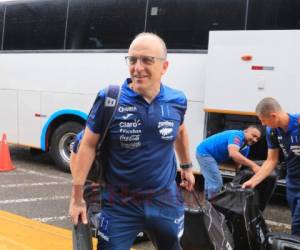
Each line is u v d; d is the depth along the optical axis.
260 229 3.88
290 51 5.82
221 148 5.18
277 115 3.75
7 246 4.00
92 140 2.43
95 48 7.99
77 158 2.47
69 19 8.30
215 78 6.33
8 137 9.28
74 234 2.42
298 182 3.90
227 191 3.84
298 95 5.78
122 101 2.38
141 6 7.39
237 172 5.26
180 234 2.63
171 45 7.01
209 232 3.25
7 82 9.20
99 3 7.92
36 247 4.04
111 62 7.81
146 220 2.51
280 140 3.87
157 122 2.41
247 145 5.20
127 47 7.64
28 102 8.93
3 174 8.25
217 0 6.65
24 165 9.19
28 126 8.97
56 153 8.62
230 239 3.53
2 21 9.20
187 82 6.87
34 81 8.80
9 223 4.85
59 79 8.45
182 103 2.57
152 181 2.47
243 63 6.12
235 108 6.20
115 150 2.44
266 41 5.96
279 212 6.16
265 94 5.99
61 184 7.48
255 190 3.97
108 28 7.82
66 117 8.51
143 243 4.84
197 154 5.36
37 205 6.18
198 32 6.80
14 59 9.07
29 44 8.86
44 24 8.64
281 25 6.14
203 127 6.74
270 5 6.23
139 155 2.42
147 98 2.43
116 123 2.38
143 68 2.37
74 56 8.24
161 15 7.16
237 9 6.46
